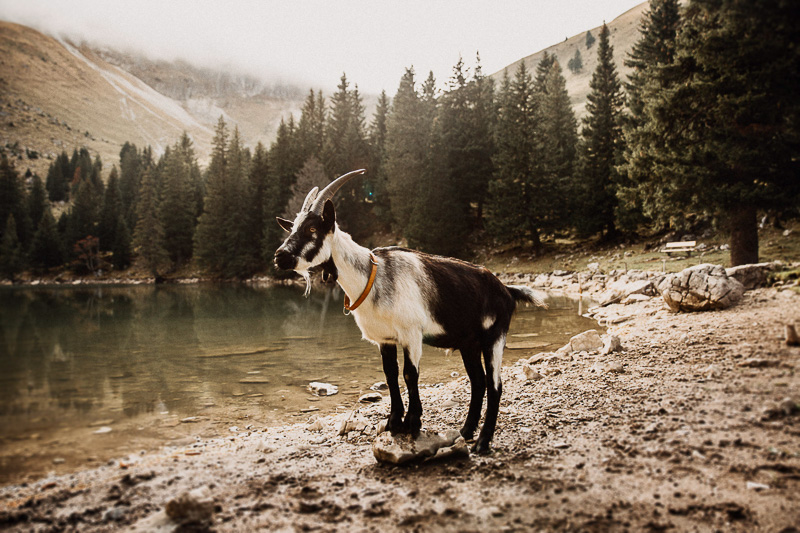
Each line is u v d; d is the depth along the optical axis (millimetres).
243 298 30453
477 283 5031
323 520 3215
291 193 55500
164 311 22547
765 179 11555
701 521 2824
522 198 36844
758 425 3846
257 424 6184
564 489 3410
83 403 7129
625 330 10234
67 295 37375
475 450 4488
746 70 9758
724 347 6320
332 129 65688
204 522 3201
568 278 27594
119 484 3945
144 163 151750
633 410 4828
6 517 3312
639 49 32031
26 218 81438
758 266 10227
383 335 4660
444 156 41750
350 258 4547
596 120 34938
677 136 13922
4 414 6539
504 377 7992
